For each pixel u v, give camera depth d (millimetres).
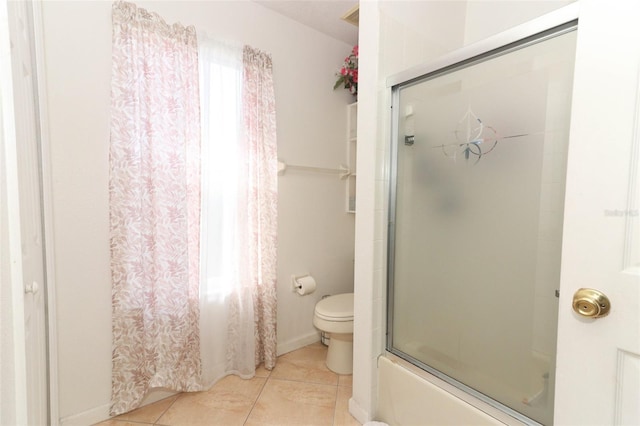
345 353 1960
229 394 1743
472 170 1196
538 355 1030
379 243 1474
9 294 719
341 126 2463
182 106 1611
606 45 785
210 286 1807
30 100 1150
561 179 961
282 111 2109
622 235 781
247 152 1863
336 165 2445
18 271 738
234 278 1873
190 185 1684
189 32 1628
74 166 1398
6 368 709
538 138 1010
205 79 1702
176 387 1658
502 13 1686
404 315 1463
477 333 1198
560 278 894
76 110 1393
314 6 1987
